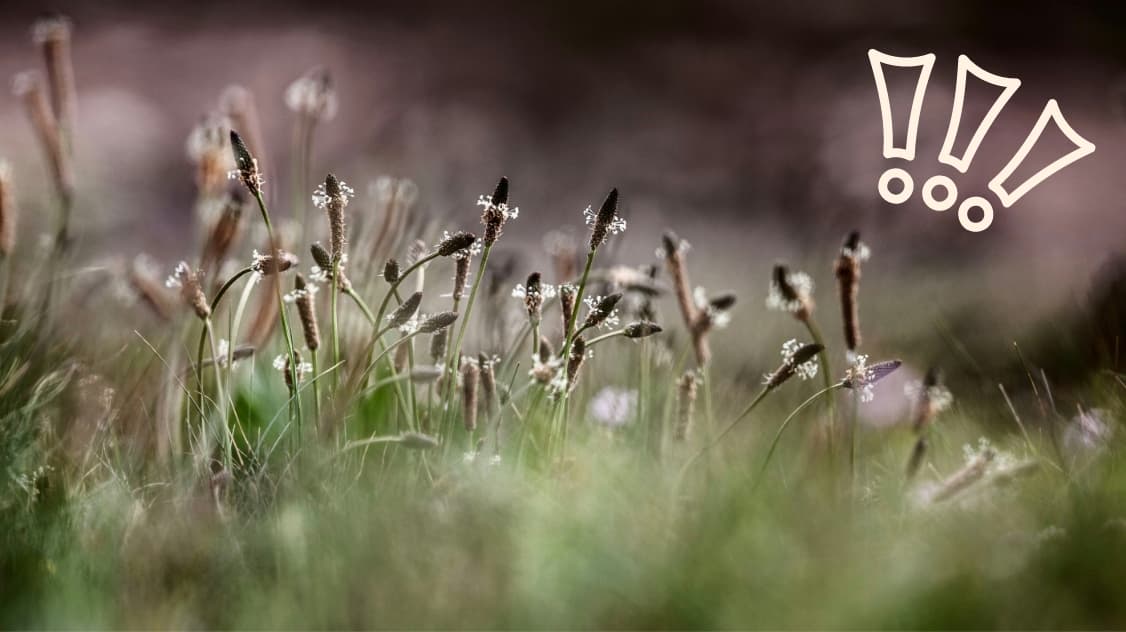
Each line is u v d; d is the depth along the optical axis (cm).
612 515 233
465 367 239
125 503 238
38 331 253
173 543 233
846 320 240
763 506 234
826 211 492
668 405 245
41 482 241
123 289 258
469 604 228
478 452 238
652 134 696
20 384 248
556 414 240
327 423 238
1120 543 231
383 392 246
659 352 254
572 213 558
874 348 278
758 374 266
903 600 227
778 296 240
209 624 229
